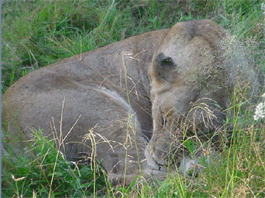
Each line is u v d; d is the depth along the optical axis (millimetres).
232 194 8234
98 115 10461
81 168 10242
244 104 10016
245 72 10008
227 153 9461
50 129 10375
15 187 9586
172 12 15109
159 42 11172
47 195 9586
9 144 10328
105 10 14922
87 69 11406
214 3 14875
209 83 9766
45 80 10984
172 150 9805
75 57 11680
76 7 14922
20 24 14273
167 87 10148
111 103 10688
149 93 11047
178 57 10086
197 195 8883
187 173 9461
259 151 9156
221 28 10344
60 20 14641
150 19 14703
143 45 11391
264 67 11227
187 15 15109
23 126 10438
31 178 9742
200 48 9953
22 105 10586
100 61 11531
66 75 11180
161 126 10070
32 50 13891
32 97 10656
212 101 9758
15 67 13203
